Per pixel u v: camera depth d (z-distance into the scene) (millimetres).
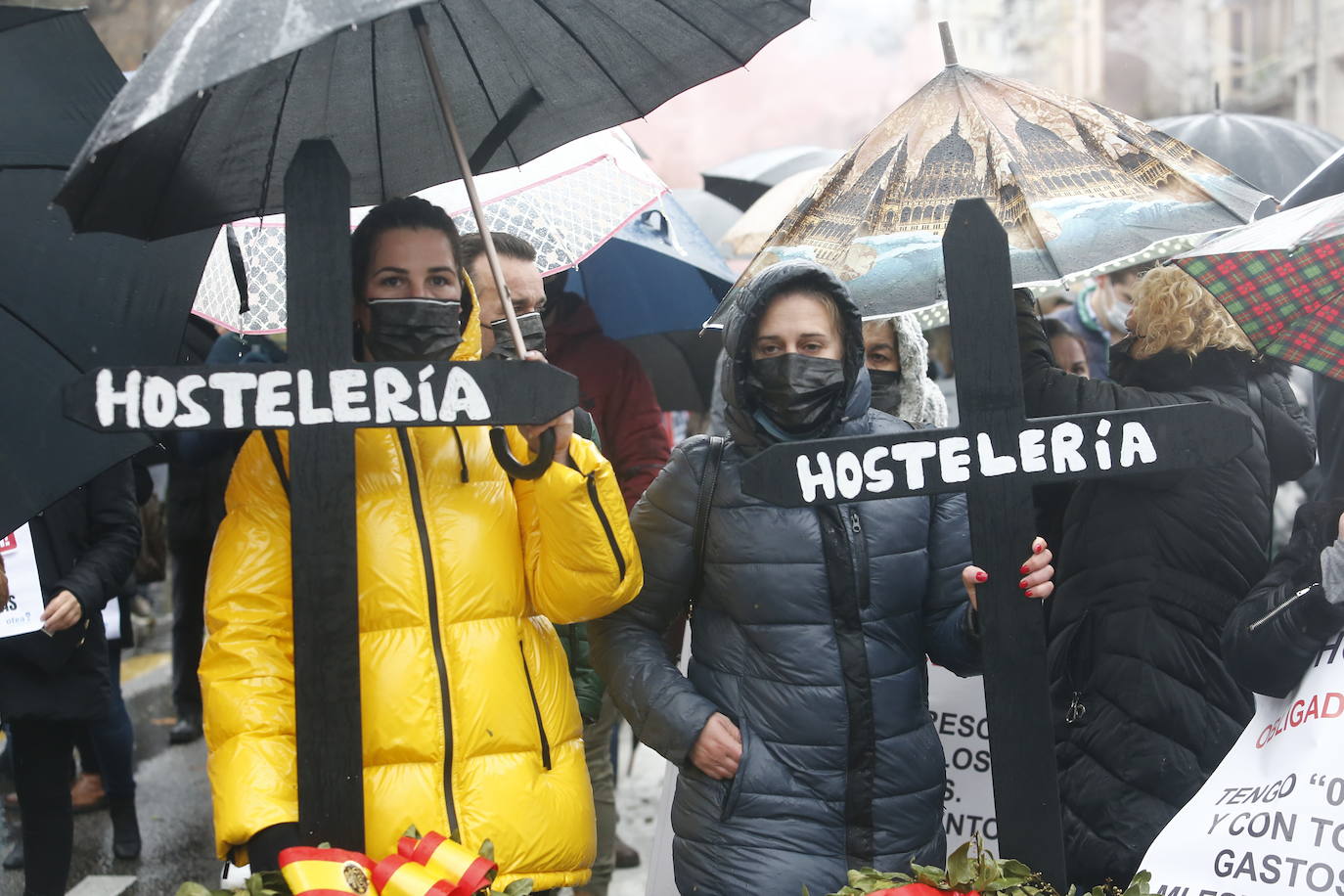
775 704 2973
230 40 2082
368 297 2727
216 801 2520
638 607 3121
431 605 2617
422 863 2432
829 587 2975
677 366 7023
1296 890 2684
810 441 2623
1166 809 3463
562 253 4406
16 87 3068
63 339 2875
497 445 2568
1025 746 2609
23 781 4656
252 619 2590
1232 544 3488
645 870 5949
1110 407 3578
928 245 3352
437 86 2609
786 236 3527
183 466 7703
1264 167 5781
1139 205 3291
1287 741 2824
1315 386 3658
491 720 2615
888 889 2545
